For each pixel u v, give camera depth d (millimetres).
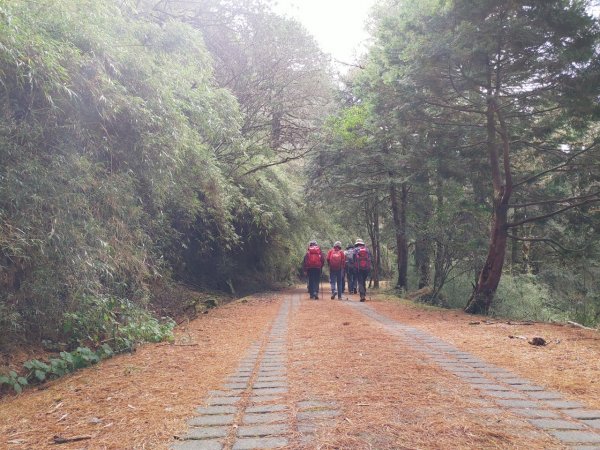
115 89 6191
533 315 14891
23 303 5633
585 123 9945
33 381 5328
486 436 3178
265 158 18344
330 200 20344
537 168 12672
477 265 15281
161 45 8695
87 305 6473
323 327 8508
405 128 11539
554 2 8453
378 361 5543
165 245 10852
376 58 11609
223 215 13469
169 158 7457
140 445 3105
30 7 5344
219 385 4605
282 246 23094
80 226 6000
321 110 20812
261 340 7309
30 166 5137
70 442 3199
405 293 18656
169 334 7621
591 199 10875
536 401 4016
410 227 17359
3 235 4926
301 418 3570
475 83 9695
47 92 5180
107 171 6812
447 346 6648
